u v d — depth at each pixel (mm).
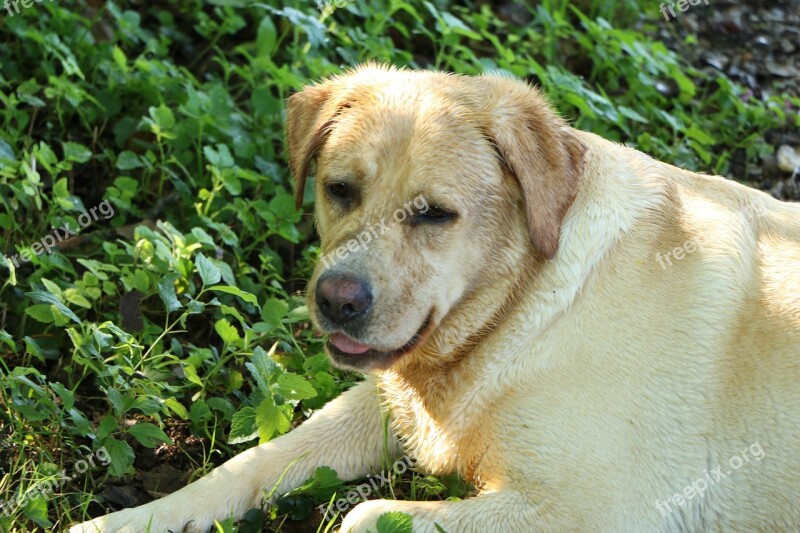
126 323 5027
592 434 3949
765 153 6938
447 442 4285
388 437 4660
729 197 4500
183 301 5305
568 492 3912
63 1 7004
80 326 4867
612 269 4125
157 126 5844
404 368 4352
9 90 6430
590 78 7312
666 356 4047
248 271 5492
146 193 6047
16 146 5965
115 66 6484
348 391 4746
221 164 5645
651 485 3984
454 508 3955
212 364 4820
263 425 4355
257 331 4809
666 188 4348
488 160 4043
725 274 4168
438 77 4312
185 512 4238
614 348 4035
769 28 8141
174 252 5176
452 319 4188
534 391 4051
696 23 8109
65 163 5555
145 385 4520
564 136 4133
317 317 3998
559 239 4129
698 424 4043
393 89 4234
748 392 4059
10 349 5062
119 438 4602
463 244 4031
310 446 4578
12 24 6398
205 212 5668
